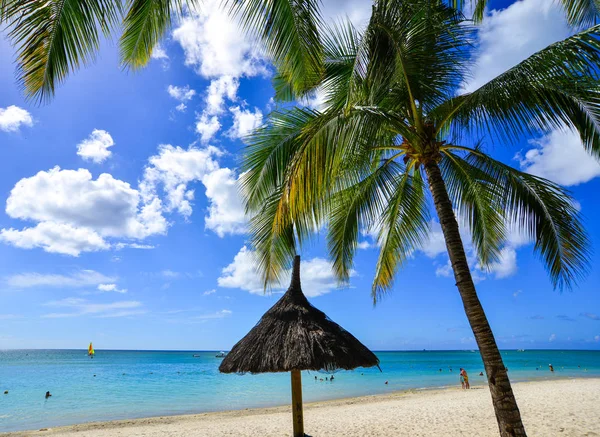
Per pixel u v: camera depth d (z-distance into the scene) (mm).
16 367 54781
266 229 5980
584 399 13039
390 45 4594
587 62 3705
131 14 4133
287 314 5816
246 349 5574
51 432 12414
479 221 6992
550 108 4359
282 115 5680
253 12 3861
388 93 5105
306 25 4043
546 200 5578
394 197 7129
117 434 11094
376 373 45562
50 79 3303
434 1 5129
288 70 4531
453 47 5199
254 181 5699
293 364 5082
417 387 27359
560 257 5617
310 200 4199
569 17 5461
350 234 7156
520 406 12062
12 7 3002
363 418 11914
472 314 4297
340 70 6160
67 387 30094
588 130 4559
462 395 18094
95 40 3523
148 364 65250
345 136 4012
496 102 4434
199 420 14273
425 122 5207
